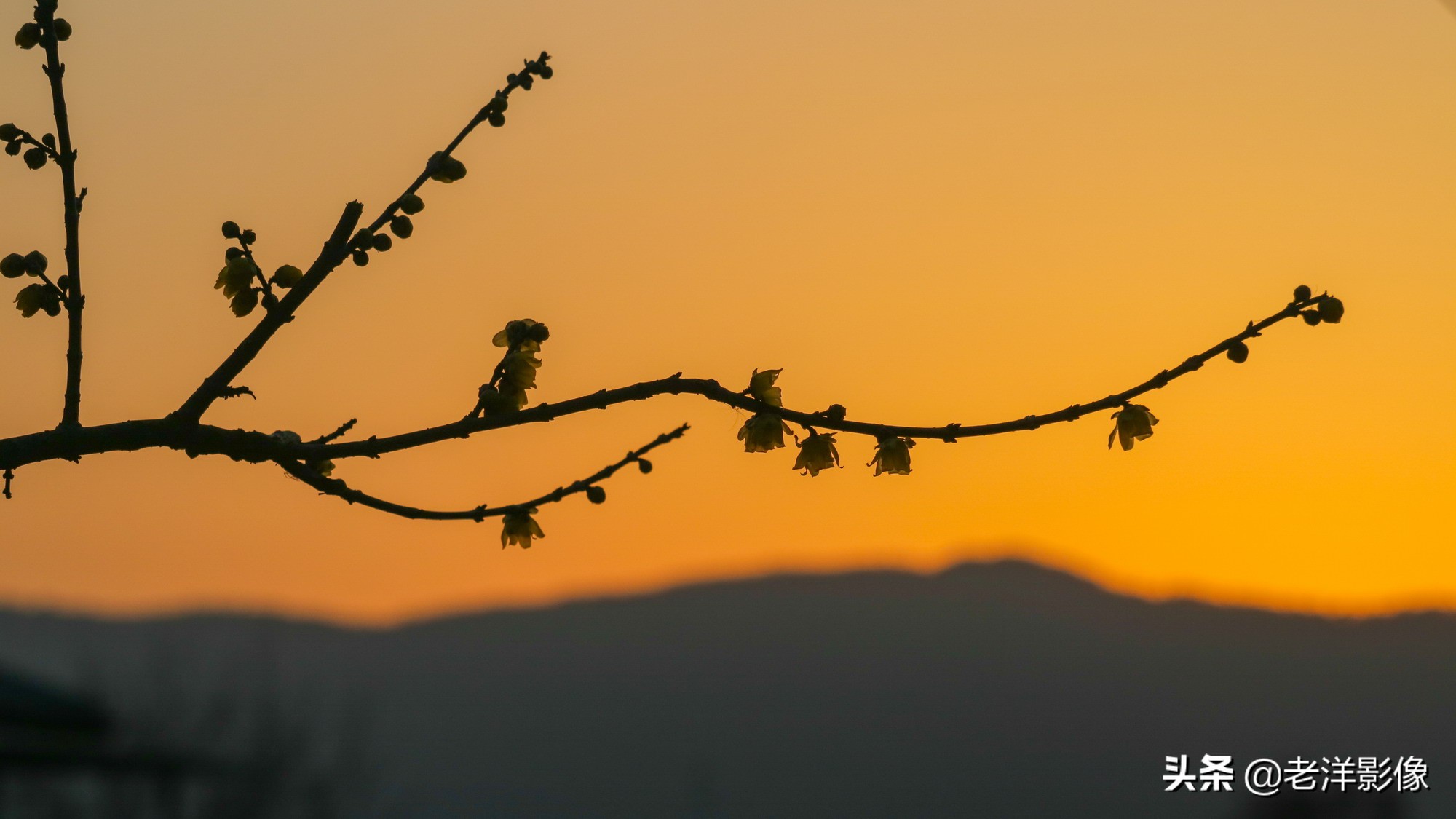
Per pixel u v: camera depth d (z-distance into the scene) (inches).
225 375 171.9
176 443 168.1
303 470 168.7
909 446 162.1
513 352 177.2
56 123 179.2
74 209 177.5
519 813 3998.5
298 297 175.5
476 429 164.4
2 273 175.6
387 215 178.7
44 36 181.0
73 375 174.1
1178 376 160.1
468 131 183.5
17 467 171.8
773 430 165.3
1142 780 3791.8
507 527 171.5
